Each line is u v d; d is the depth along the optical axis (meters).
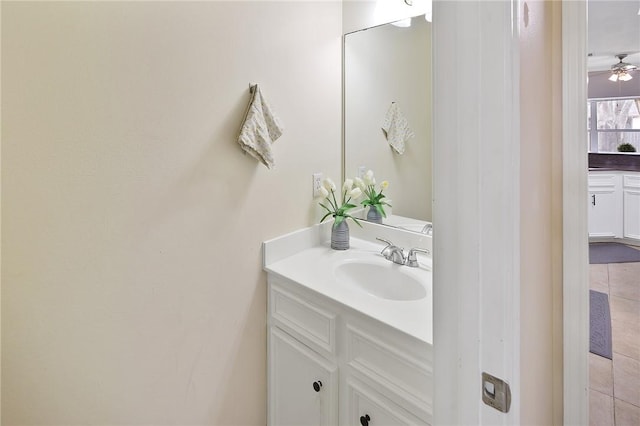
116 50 1.00
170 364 1.21
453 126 0.57
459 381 0.59
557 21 0.84
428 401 1.00
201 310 1.28
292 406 1.45
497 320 0.55
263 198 1.48
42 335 0.92
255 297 1.48
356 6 1.76
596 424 1.17
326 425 1.31
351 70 1.80
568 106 0.84
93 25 0.96
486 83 0.53
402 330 1.03
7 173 0.84
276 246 1.54
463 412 0.59
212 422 1.35
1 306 0.86
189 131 1.20
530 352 0.71
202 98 1.23
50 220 0.92
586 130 0.84
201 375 1.30
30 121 0.87
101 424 1.05
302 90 1.61
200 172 1.24
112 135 1.01
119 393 1.08
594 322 1.37
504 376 0.55
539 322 0.78
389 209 1.76
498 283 0.54
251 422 1.51
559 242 0.87
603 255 1.58
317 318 1.32
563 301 0.88
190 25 1.17
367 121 1.78
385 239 1.77
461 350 0.59
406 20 1.61
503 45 0.51
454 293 0.59
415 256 1.50
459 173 0.57
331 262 1.54
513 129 0.52
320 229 1.77
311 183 1.71
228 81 1.30
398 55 1.64
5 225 0.85
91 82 0.96
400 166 1.69
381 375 1.12
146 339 1.14
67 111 0.92
